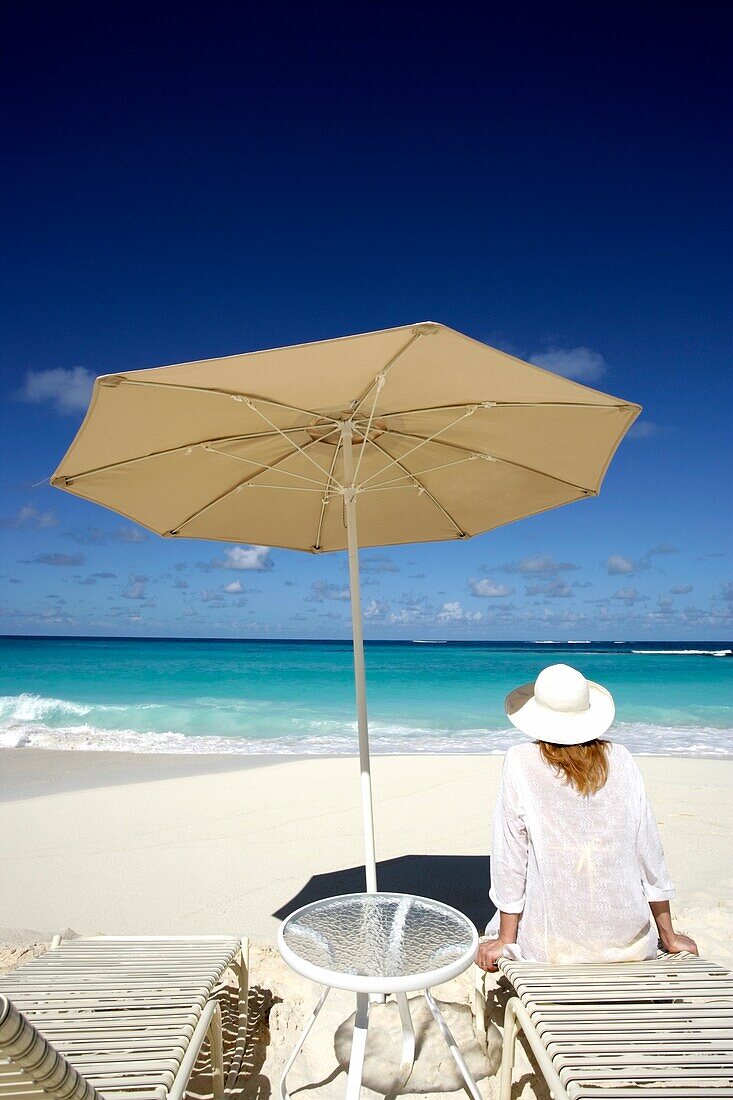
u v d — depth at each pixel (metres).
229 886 5.20
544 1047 1.98
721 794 7.80
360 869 5.53
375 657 44.25
